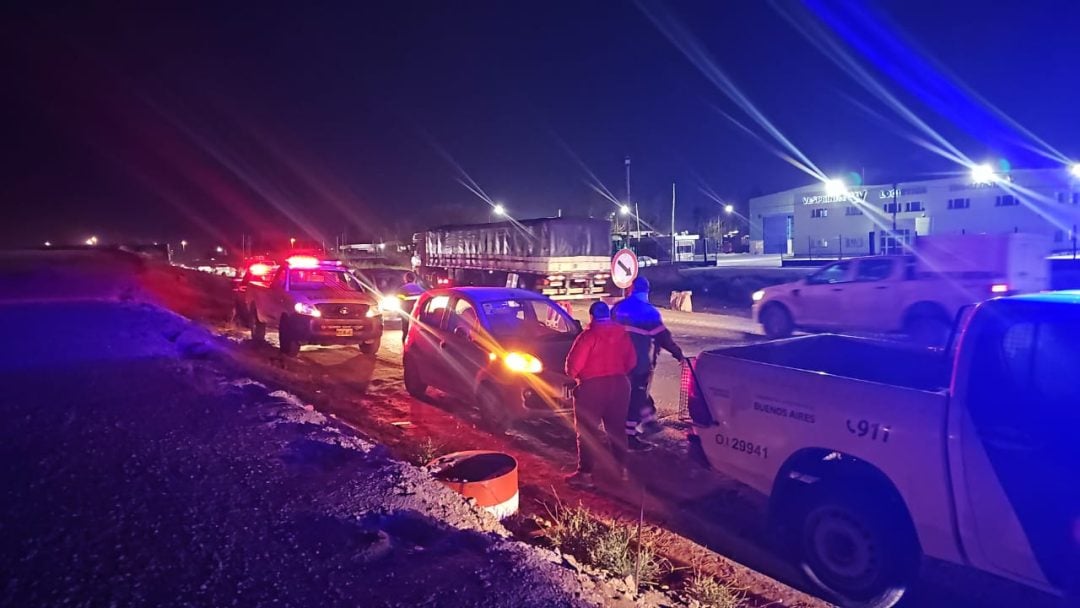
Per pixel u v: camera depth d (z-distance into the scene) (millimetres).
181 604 3387
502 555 4117
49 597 3406
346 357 14570
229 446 5988
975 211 60594
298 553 3990
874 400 4461
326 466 5551
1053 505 3742
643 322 8055
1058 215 56844
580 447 6820
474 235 36719
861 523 4496
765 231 82938
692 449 5711
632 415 8031
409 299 18906
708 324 19516
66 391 8156
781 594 4715
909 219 64125
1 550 3918
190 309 23328
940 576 5012
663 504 6312
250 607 3385
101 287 25734
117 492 4859
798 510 4867
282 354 14547
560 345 8867
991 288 14547
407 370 10414
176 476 5215
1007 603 4621
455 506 4902
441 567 3908
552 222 30734
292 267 15328
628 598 3990
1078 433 3719
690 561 5141
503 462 5699
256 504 4684
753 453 5188
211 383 8766
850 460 4672
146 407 7371
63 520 4359
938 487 4160
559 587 3785
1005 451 3895
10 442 6027
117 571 3705
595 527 5215
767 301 17344
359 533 4258
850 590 4578
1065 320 3889
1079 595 3699
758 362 5234
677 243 84188
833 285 16297
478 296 9500
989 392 4027
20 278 26859
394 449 6836
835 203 69750
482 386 8648
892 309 15477
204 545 4055
